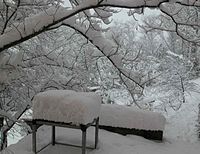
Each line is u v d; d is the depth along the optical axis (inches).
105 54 220.4
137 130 211.5
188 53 532.7
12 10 234.5
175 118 488.1
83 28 219.6
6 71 222.1
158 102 502.9
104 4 174.4
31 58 266.1
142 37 532.4
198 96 576.4
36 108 157.0
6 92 253.4
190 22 201.2
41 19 177.6
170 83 500.4
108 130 215.2
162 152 186.7
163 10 189.2
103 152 176.1
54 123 155.4
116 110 217.0
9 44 181.0
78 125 151.4
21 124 265.0
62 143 184.1
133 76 226.5
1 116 222.8
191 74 567.2
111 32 254.4
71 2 217.3
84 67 292.2
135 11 198.5
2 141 262.4
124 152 178.5
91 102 157.9
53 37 295.0
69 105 151.7
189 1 171.0
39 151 171.3
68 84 277.6
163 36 558.6
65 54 284.8
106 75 330.3
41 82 271.6
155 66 466.3
